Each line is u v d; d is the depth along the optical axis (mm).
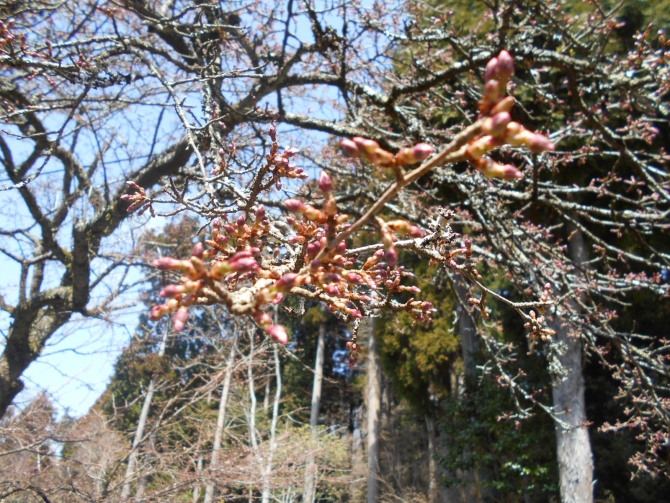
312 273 1036
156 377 10773
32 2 5250
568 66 5004
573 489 7277
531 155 5309
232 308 941
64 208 6445
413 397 15297
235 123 5703
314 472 11812
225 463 7797
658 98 5090
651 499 9312
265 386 21562
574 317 5172
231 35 6379
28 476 6395
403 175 907
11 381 5941
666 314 9234
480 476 14398
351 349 1714
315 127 5891
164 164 5855
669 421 5332
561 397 7773
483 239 6352
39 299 6137
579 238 8656
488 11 6137
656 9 6668
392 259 942
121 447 8062
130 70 5980
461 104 6598
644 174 5105
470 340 13211
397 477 18484
